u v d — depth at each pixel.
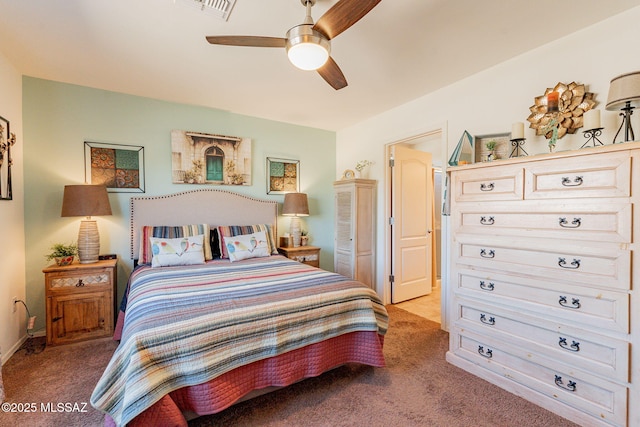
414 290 4.07
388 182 3.79
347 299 2.02
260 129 3.95
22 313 2.59
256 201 3.79
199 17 1.87
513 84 2.41
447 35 2.08
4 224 2.31
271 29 2.01
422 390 1.92
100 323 2.62
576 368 1.60
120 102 3.10
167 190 3.34
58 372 2.10
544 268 1.74
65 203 2.61
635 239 1.42
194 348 1.45
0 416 1.64
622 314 1.45
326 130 4.54
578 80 2.04
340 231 4.06
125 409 1.25
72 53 2.30
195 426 1.58
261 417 1.66
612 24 1.89
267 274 2.38
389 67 2.56
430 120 3.12
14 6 1.74
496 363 1.97
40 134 2.75
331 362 1.94
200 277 2.28
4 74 2.34
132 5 1.75
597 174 1.54
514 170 1.88
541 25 1.97
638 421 1.40
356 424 1.61
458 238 2.22
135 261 3.06
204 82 2.85
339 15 1.44
